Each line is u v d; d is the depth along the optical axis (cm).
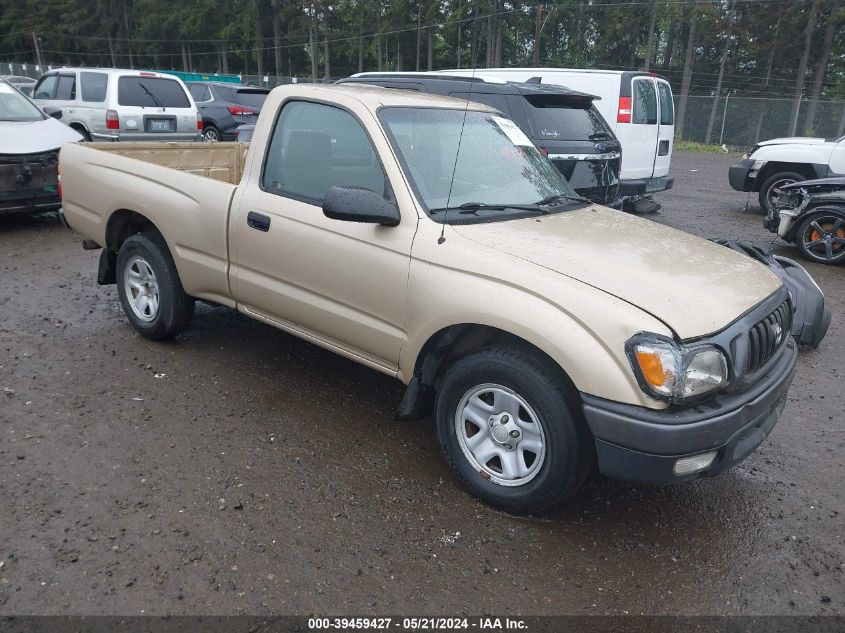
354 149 382
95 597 270
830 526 342
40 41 7731
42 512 319
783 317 346
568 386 307
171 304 493
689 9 4225
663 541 324
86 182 531
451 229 345
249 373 479
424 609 274
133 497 333
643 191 1045
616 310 291
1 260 746
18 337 525
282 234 403
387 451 389
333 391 459
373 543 311
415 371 359
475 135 422
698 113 2991
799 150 1162
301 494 344
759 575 304
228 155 655
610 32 4506
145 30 7169
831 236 866
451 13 3356
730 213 1248
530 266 318
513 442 328
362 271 367
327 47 5791
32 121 891
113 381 457
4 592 270
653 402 284
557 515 339
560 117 823
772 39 4650
